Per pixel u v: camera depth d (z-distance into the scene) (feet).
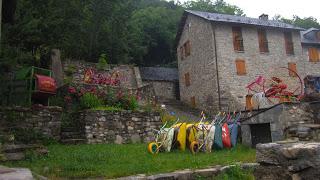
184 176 21.40
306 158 11.48
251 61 84.23
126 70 77.82
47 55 55.26
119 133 40.88
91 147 34.01
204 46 85.97
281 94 45.83
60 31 47.39
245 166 23.32
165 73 103.91
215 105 80.07
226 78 80.74
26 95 38.17
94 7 84.38
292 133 30.83
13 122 34.53
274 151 12.53
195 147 33.04
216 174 22.39
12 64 40.78
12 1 29.40
